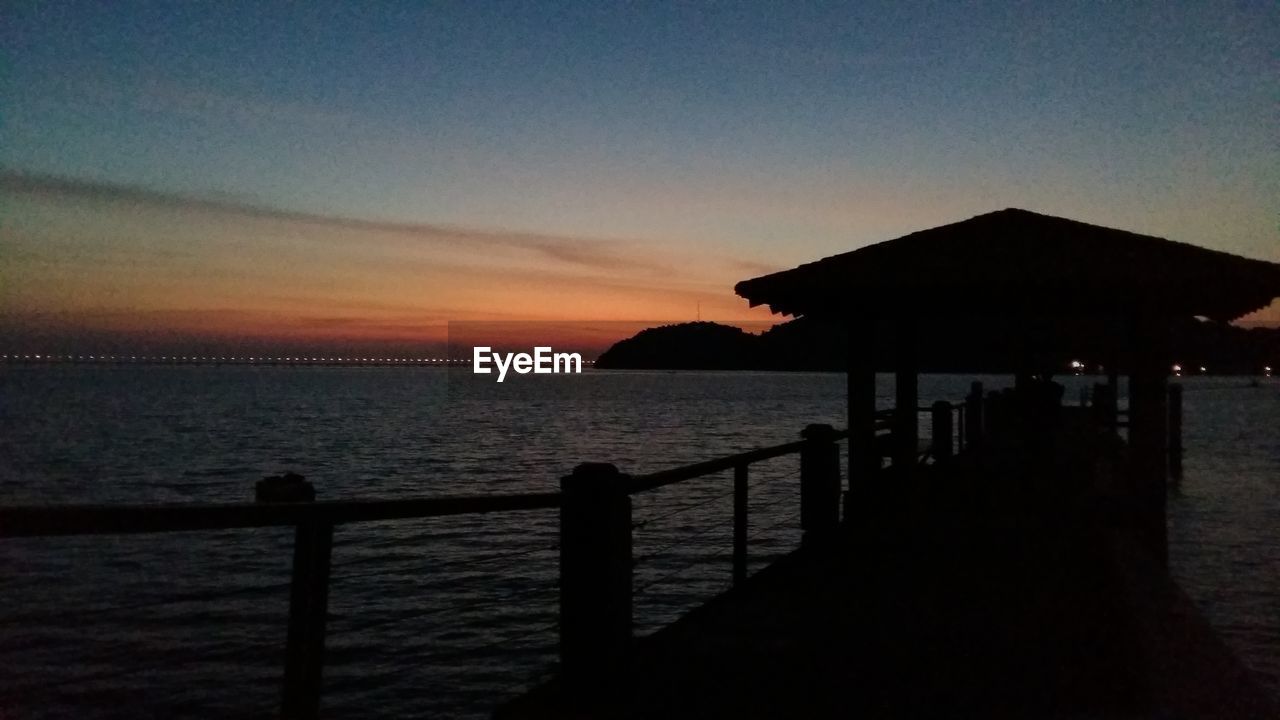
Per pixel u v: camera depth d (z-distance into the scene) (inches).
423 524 900.6
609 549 200.7
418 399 5157.5
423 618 588.1
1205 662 187.0
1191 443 2105.1
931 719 187.8
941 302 398.6
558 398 5531.5
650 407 4308.6
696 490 1185.4
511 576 692.7
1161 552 351.6
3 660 478.3
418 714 450.0
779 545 812.0
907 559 341.1
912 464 496.1
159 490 1375.5
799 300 397.7
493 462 1749.5
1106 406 809.5
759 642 242.5
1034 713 188.4
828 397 6131.9
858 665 223.8
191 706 433.7
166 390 6476.4
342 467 1654.8
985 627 253.0
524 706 196.2
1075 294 357.4
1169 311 358.0
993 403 904.9
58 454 1863.9
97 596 597.9
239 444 2119.8
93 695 439.2
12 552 709.3
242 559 714.8
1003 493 491.5
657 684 211.5
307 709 137.3
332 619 581.0
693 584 679.7
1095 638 238.7
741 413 3777.1
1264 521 1016.9
